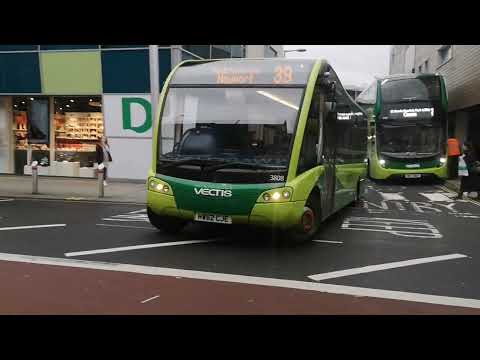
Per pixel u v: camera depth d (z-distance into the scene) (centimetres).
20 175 1933
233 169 754
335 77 945
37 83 1848
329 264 695
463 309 516
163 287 575
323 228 993
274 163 751
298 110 779
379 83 2070
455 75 2412
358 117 1305
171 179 784
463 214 1208
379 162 2027
